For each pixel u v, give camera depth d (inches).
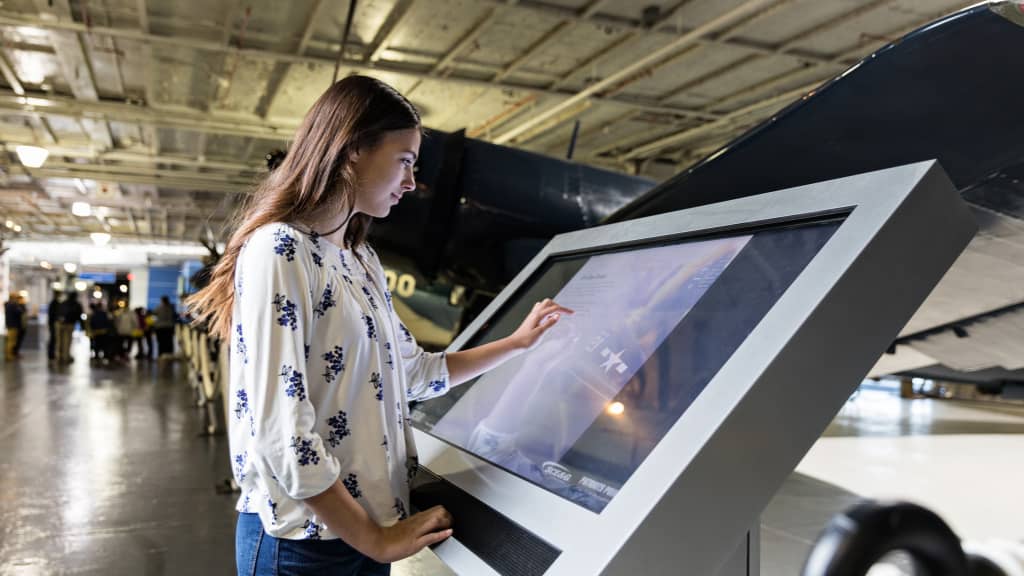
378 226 125.5
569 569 25.2
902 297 27.4
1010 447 177.5
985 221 65.1
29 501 134.2
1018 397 136.3
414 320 136.8
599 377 35.9
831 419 26.3
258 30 230.1
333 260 35.9
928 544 39.7
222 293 37.1
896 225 27.0
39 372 428.5
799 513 118.8
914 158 62.7
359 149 35.6
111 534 114.8
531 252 129.0
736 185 73.7
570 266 48.5
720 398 25.9
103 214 598.5
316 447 31.6
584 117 318.3
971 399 297.7
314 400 34.2
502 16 222.2
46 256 787.4
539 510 29.8
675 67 258.4
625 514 25.0
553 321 43.6
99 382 368.2
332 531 32.6
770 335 26.5
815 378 25.9
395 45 246.8
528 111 310.7
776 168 70.2
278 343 32.3
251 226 35.7
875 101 60.3
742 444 24.9
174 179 425.1
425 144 123.8
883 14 209.8
